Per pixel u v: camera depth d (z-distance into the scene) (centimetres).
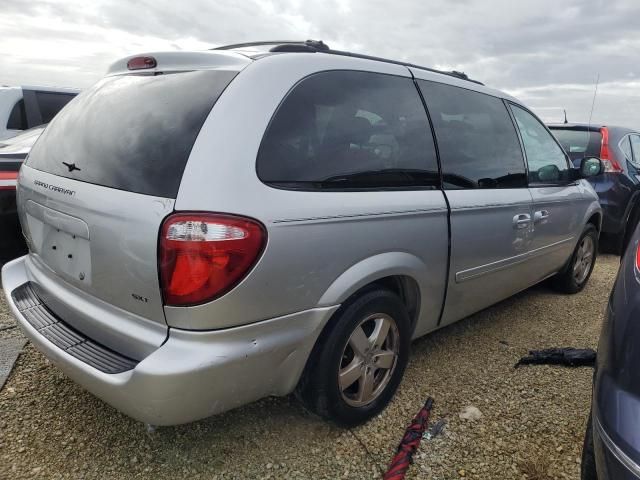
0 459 217
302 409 263
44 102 691
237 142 189
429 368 312
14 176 388
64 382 277
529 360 321
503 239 316
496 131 329
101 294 202
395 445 240
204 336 181
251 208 184
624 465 145
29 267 262
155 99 214
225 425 248
